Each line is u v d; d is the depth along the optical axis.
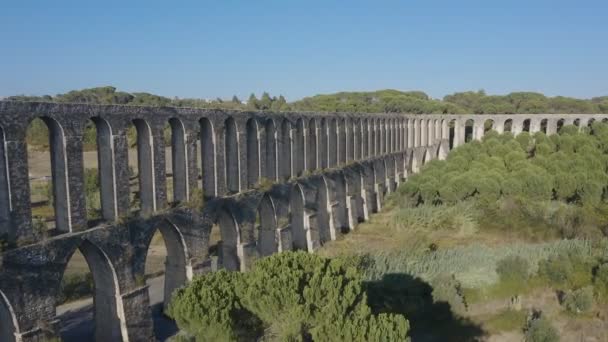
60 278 25.81
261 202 43.53
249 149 42.34
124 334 28.88
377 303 32.16
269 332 21.78
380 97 157.75
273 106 129.62
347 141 61.09
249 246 39.75
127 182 29.69
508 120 113.06
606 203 57.09
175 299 22.47
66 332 32.00
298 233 49.53
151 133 31.00
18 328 24.11
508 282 37.03
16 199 24.03
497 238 51.12
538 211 55.16
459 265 39.91
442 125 103.69
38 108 24.73
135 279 29.75
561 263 37.69
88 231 27.09
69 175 26.39
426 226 56.91
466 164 73.12
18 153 24.03
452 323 32.50
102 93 113.25
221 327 20.52
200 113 35.22
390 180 77.88
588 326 31.86
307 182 49.69
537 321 30.95
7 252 23.36
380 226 60.22
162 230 33.53
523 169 64.25
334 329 19.64
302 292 21.38
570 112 133.38
